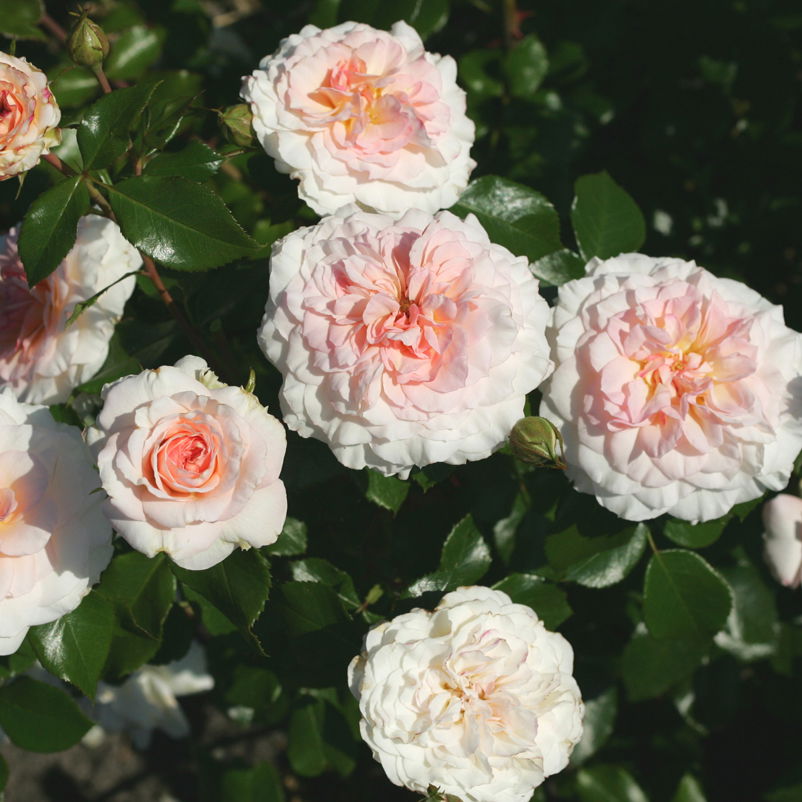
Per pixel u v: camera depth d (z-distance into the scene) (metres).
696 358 0.48
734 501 0.48
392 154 0.50
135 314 0.57
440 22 0.62
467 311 0.46
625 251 0.56
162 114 0.53
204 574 0.48
